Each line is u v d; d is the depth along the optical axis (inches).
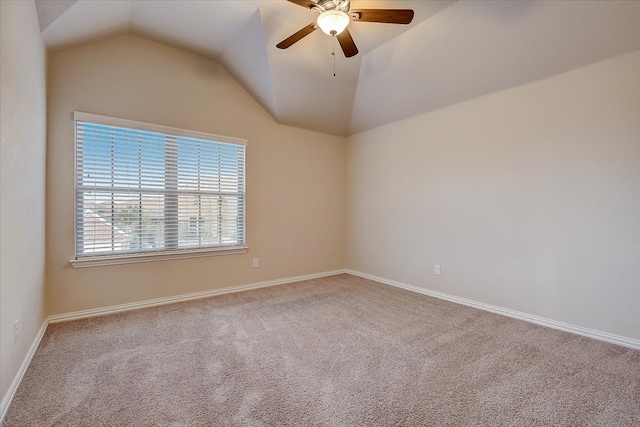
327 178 183.5
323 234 182.2
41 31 87.9
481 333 99.9
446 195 138.0
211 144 140.4
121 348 87.0
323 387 68.8
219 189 142.9
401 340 93.8
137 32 118.0
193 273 135.9
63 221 106.4
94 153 112.4
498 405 63.0
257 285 155.7
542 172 107.9
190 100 133.4
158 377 72.3
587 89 97.2
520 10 93.0
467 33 106.1
